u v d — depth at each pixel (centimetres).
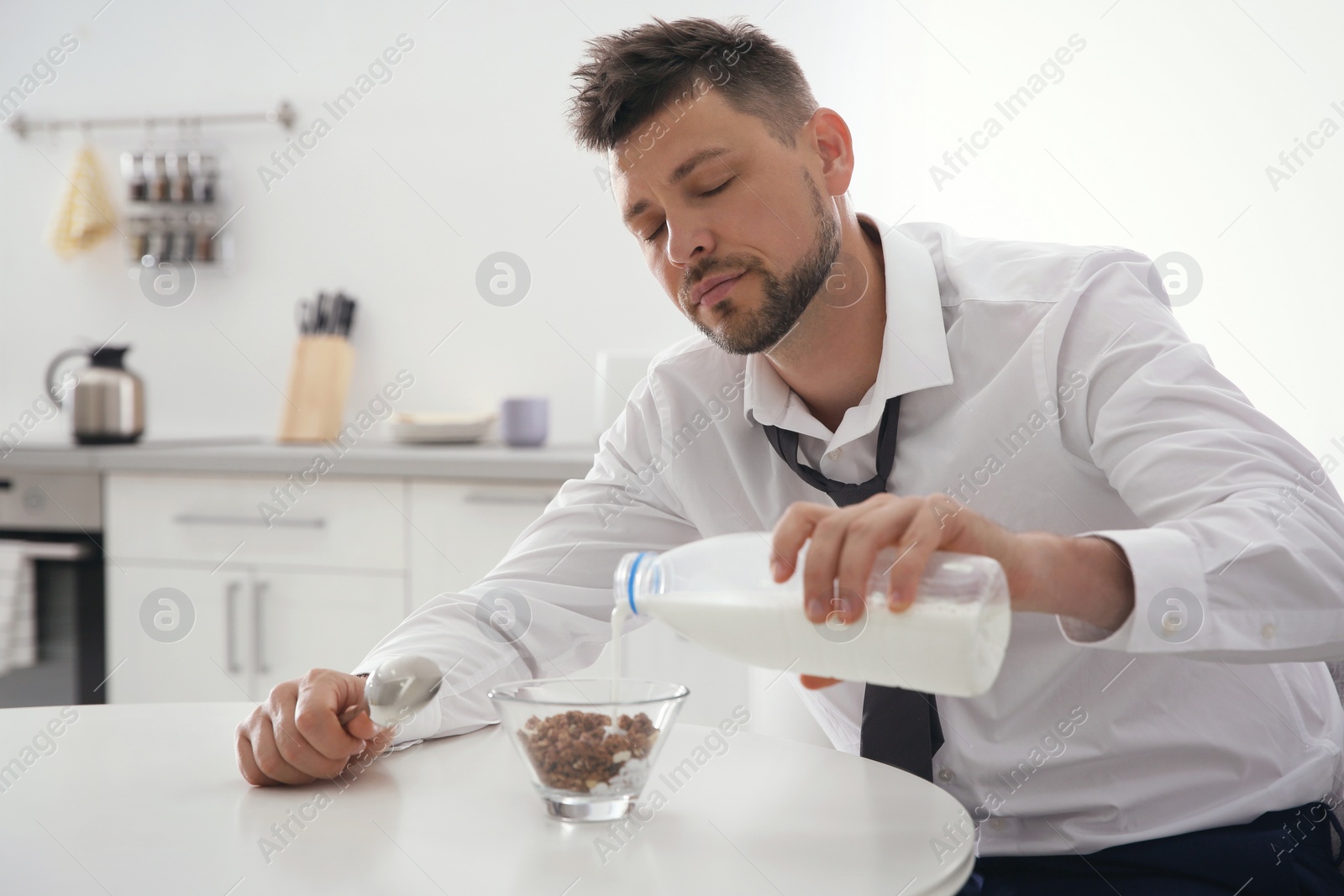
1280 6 192
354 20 279
